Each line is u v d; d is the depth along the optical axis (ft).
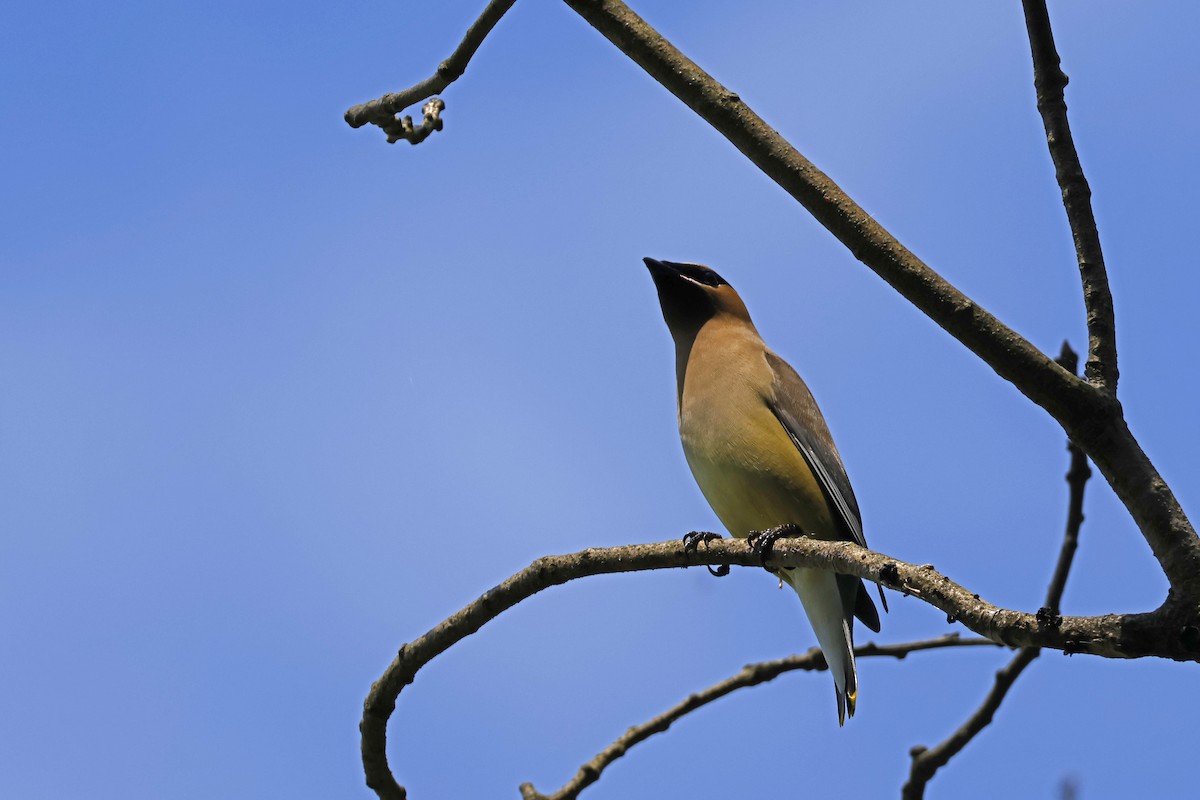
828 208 21.30
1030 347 20.07
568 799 35.22
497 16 29.14
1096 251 21.52
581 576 29.60
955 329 20.49
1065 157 22.21
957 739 36.09
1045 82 22.80
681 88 22.35
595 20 23.02
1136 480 19.20
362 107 32.09
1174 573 18.06
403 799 32.76
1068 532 36.78
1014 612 19.02
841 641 36.60
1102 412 19.77
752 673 36.99
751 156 21.89
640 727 36.01
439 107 31.63
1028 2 22.86
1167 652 17.49
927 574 21.26
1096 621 18.03
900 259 20.81
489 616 29.94
